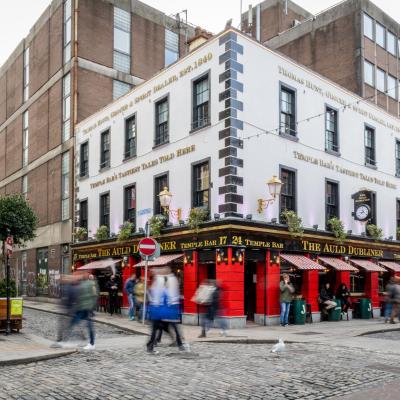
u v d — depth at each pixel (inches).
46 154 1317.7
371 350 491.2
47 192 1299.2
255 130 756.0
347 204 926.4
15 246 1438.2
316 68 1391.5
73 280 479.2
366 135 1006.4
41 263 1300.4
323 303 826.8
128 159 951.0
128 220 951.0
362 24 1307.8
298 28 1450.5
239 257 699.4
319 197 863.1
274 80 797.9
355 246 918.4
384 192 1034.7
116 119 1005.2
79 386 316.5
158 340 478.6
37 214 1341.0
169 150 844.6
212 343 541.0
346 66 1318.9
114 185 995.9
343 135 935.7
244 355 446.9
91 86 1221.7
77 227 1113.4
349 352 474.9
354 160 956.0
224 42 741.9
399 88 1443.2
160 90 879.1
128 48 1320.1
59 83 1268.5
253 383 327.9
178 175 818.2
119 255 947.3
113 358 422.3
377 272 953.5
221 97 739.4
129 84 1305.4
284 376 351.3
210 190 745.6
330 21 1373.0
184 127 813.9
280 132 797.2
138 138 931.3
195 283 751.1
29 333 594.9
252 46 765.9
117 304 927.0
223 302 688.4
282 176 802.2
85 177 1104.2
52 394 296.5
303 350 485.1
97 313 946.7
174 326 453.4
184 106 818.2
